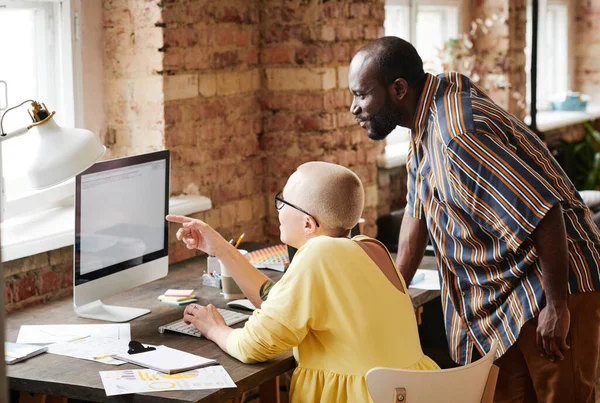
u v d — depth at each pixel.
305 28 3.83
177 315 2.59
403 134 5.34
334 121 3.93
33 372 2.09
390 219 4.28
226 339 2.24
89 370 2.10
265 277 2.57
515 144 2.35
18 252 2.72
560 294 2.28
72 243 2.92
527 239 2.34
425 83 2.44
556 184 2.40
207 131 3.62
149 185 2.73
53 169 2.22
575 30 7.73
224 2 3.66
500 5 5.95
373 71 2.44
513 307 2.42
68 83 3.32
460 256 2.49
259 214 3.99
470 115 2.31
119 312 2.60
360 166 4.12
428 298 2.85
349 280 2.12
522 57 6.26
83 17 3.35
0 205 2.53
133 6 3.37
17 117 3.19
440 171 2.38
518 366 2.53
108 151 3.51
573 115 6.99
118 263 2.62
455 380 1.92
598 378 3.93
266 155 3.98
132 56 3.41
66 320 2.56
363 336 2.10
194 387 1.98
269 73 3.92
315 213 2.27
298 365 2.20
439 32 5.90
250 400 3.59
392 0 5.22
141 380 2.02
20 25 3.17
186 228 2.58
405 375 1.86
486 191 2.28
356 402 2.06
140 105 3.43
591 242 2.41
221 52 3.67
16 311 2.71
